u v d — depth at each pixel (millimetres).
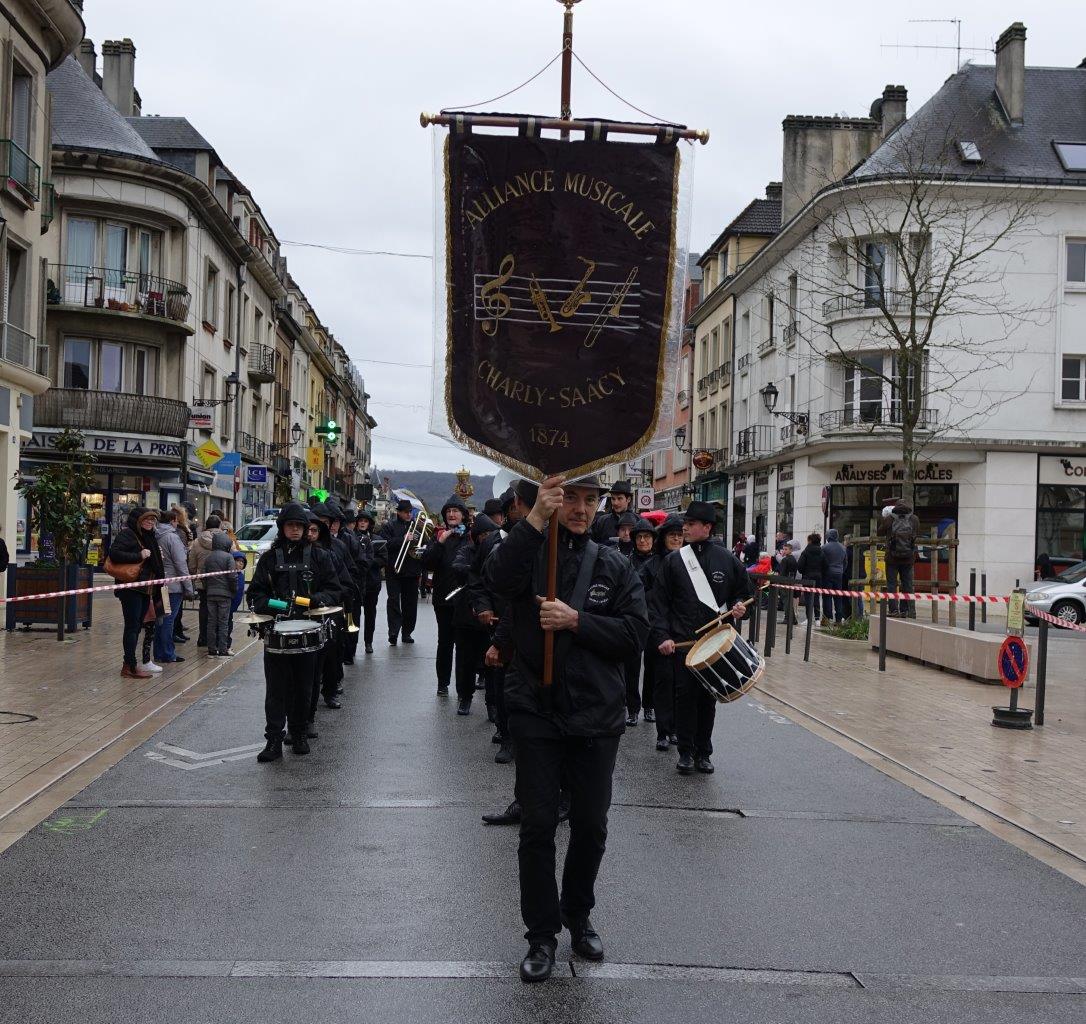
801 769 8703
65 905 5242
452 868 5895
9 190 20969
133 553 12695
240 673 13531
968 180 32094
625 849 6391
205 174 41000
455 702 11586
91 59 41750
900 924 5250
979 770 8656
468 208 5066
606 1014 4172
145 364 36531
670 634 8602
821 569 22547
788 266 38562
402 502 17250
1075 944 5043
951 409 33000
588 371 5074
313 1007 4168
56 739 8992
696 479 51500
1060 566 33406
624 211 5086
